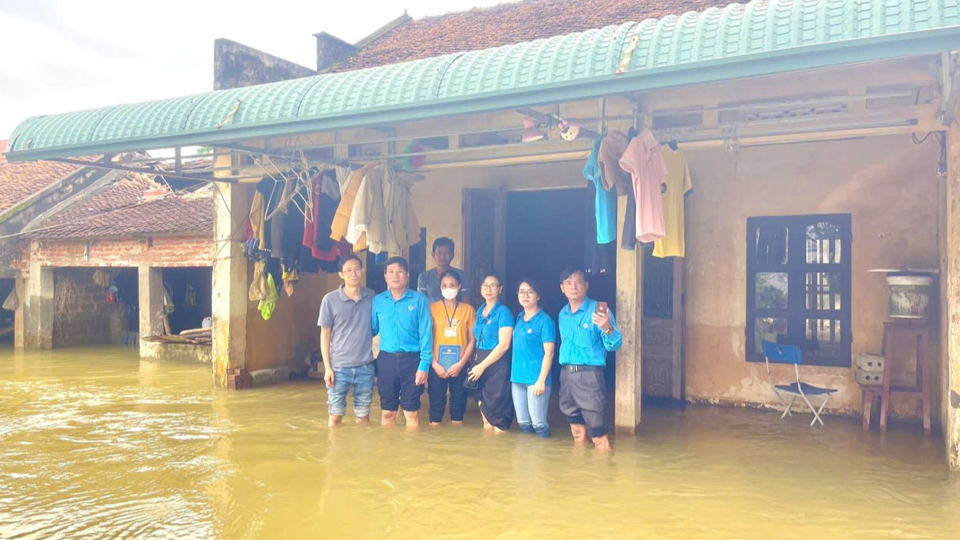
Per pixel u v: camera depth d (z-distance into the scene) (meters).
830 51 4.87
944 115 6.07
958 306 6.07
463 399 8.10
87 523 5.05
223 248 10.58
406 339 7.80
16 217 17.09
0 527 4.98
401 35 13.71
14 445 7.21
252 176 10.03
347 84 7.10
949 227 6.12
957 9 4.57
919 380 8.00
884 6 4.82
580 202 12.73
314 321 12.30
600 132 6.93
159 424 8.16
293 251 10.21
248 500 5.53
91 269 17.88
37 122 8.93
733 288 9.31
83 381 11.59
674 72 5.41
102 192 18.97
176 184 12.32
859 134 6.76
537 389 7.30
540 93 5.93
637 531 4.91
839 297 8.84
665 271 9.61
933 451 7.01
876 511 5.29
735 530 4.93
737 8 5.57
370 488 5.82
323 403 9.45
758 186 9.16
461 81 6.32
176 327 18.78
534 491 5.75
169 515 5.21
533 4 13.02
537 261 13.06
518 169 10.91
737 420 8.46
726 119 7.45
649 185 6.68
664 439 7.49
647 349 9.71
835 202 8.73
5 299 18.77
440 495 5.64
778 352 8.32
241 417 8.54
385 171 8.58
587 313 7.02
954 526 4.98
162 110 8.14
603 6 11.59
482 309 7.74
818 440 7.47
